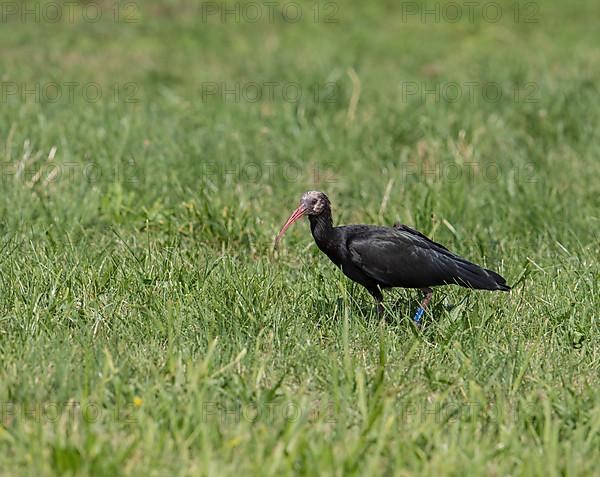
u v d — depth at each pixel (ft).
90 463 25.64
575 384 32.50
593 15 105.29
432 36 96.58
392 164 57.36
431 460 26.94
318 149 60.23
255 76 79.10
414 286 37.70
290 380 32.19
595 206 51.21
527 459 26.58
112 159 55.47
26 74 77.41
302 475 25.67
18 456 26.37
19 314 35.55
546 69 79.56
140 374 31.40
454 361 33.50
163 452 26.94
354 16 102.89
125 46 89.71
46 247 42.68
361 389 28.89
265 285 38.55
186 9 101.76
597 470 26.78
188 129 63.26
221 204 48.85
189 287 38.34
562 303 37.93
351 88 73.51
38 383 30.50
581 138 61.46
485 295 39.04
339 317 36.60
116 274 39.37
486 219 49.96
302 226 48.21
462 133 60.08
